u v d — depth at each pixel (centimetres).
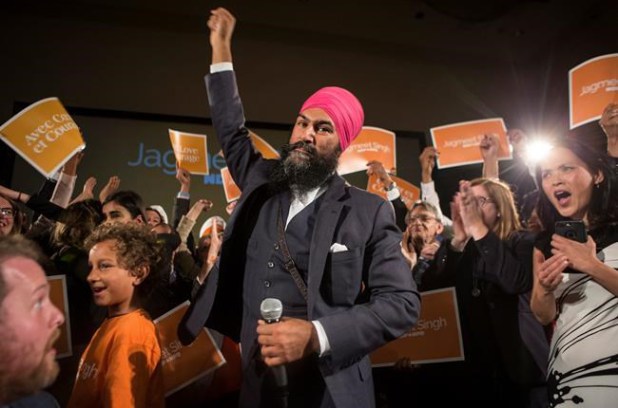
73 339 213
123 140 288
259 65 336
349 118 145
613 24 319
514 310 229
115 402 135
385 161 306
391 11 341
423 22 351
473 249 248
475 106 369
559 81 357
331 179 140
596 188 214
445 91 367
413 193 301
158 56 316
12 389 78
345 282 121
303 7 334
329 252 124
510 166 300
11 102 282
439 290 246
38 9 302
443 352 236
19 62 290
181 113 309
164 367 206
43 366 83
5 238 89
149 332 158
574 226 197
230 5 327
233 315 139
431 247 260
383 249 124
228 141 154
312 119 142
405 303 115
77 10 309
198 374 209
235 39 337
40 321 82
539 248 228
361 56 359
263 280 127
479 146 306
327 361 109
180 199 276
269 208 138
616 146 229
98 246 171
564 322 193
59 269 221
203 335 214
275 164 143
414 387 237
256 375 123
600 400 174
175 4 321
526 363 221
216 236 230
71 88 295
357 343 106
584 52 340
